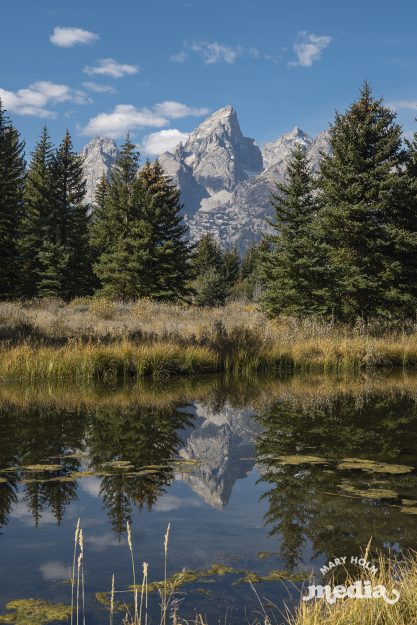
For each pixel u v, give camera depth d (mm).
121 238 33844
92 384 12422
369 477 5941
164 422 8742
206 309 31859
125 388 12023
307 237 22016
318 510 4984
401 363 17375
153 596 3455
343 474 6062
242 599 3404
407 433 8008
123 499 5254
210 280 49562
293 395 11539
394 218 23188
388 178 21844
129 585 3613
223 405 10352
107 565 3904
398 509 4992
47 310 25422
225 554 4082
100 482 5719
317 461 6555
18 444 7094
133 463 6422
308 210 22766
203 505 5129
